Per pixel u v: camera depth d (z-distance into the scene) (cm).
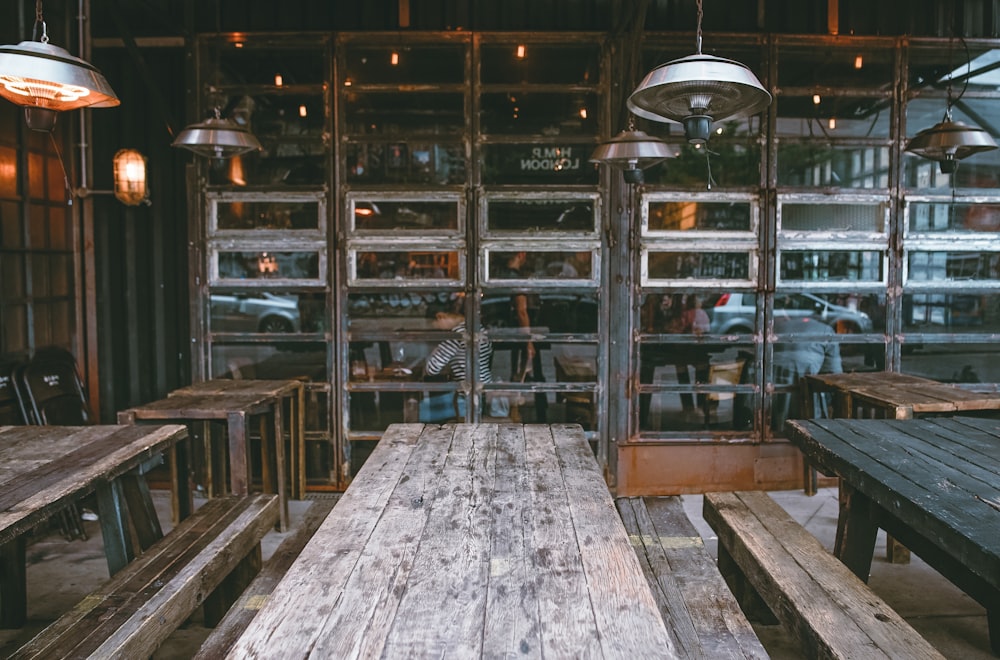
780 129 438
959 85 443
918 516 201
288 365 445
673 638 196
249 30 433
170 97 471
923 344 448
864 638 182
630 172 362
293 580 162
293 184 438
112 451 261
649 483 446
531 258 439
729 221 439
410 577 164
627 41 427
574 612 148
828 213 442
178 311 476
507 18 432
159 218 474
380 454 270
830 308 445
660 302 440
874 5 439
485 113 436
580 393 441
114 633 187
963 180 446
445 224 438
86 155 446
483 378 441
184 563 229
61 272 442
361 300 441
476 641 137
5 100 392
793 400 446
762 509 278
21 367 393
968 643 277
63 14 443
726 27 434
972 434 285
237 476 338
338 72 434
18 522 193
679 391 443
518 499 218
